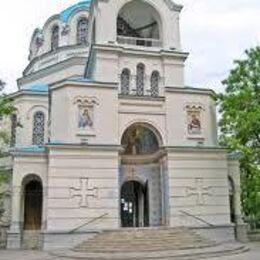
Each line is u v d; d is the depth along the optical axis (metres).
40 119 42.06
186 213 31.94
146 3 36.69
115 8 35.59
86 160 30.97
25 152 32.31
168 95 34.34
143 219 35.44
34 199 34.41
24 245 31.86
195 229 31.67
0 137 35.75
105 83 33.06
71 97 32.28
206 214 32.38
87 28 49.22
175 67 35.47
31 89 42.69
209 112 35.03
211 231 32.03
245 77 31.34
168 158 32.78
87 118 32.22
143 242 26.66
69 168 30.48
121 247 25.91
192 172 32.94
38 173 32.25
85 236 29.50
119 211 31.23
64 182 30.14
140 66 35.25
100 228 30.00
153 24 38.56
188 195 32.38
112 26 35.09
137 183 36.34
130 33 38.69
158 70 35.34
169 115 33.97
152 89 35.03
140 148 36.06
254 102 30.45
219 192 33.12
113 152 31.72
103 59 33.91
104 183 30.95
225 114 30.17
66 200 29.88
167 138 33.41
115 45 34.19
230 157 35.59
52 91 33.12
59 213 29.52
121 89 34.44
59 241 29.03
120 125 32.84
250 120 28.17
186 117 34.38
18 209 31.80
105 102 32.84
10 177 35.22
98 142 31.88
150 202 34.81
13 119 41.91
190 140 33.97
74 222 29.64
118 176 31.52
